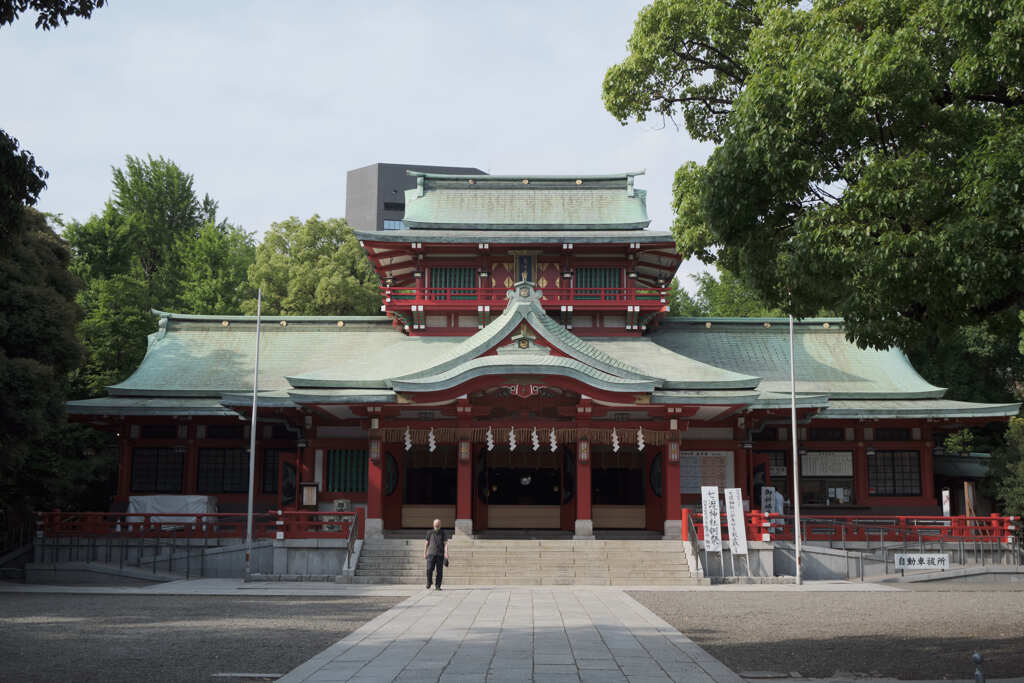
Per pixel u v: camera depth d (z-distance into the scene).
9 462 30.70
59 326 32.28
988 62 14.53
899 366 44.94
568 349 35.69
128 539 34.19
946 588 30.12
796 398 36.97
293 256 68.50
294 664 14.82
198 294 70.50
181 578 32.97
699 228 27.39
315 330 47.53
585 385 34.44
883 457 42.50
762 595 27.41
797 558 31.56
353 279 64.56
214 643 17.22
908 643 17.41
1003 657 15.66
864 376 44.22
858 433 42.44
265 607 23.95
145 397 42.25
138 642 17.41
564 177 48.50
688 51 28.08
